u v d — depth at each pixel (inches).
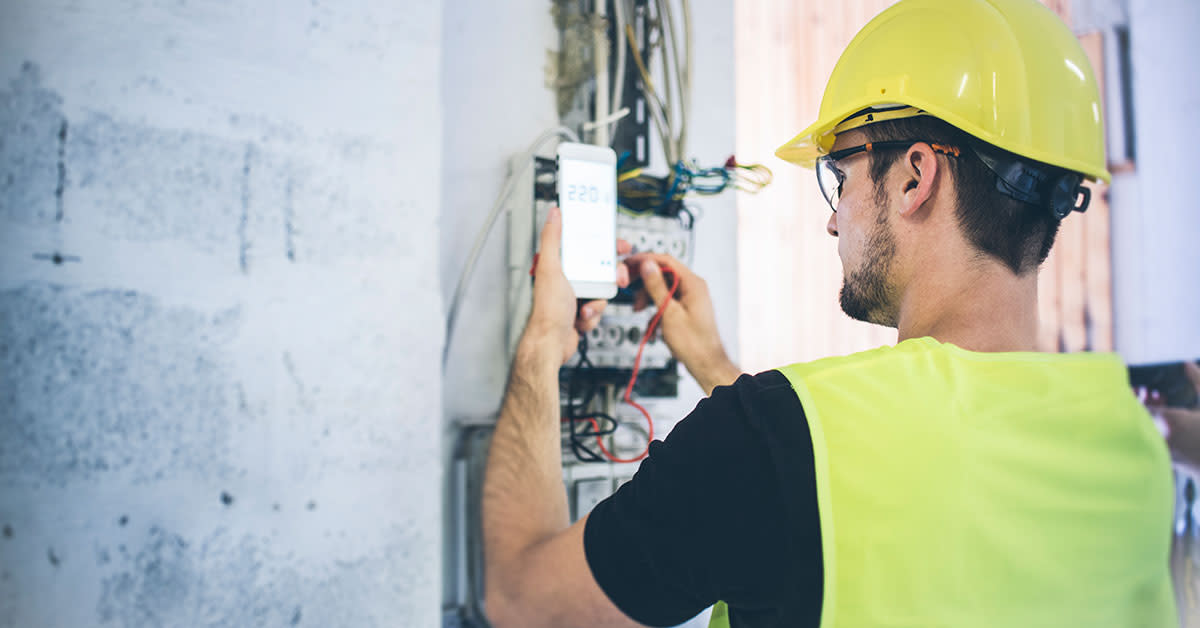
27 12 25.2
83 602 25.5
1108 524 19.3
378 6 32.9
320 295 30.7
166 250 27.4
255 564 28.7
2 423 24.5
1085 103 22.7
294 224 30.2
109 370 26.3
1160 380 46.2
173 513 27.2
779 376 19.1
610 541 19.0
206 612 27.6
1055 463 18.7
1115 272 83.7
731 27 60.0
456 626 41.6
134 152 26.9
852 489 17.0
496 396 45.8
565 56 48.9
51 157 25.5
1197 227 85.7
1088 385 20.4
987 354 19.8
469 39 45.1
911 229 22.5
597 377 44.3
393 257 32.8
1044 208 21.4
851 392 18.2
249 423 28.9
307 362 30.3
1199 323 84.9
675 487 18.1
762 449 17.5
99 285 26.2
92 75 26.2
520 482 29.1
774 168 64.1
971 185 21.4
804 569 16.7
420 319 33.4
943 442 17.6
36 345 25.1
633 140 49.4
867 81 24.4
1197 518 53.3
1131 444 20.4
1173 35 85.7
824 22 67.1
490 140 45.9
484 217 45.4
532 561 21.9
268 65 29.9
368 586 31.3
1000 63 21.8
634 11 49.2
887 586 16.7
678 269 43.5
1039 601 18.1
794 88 65.2
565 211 39.1
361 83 32.2
